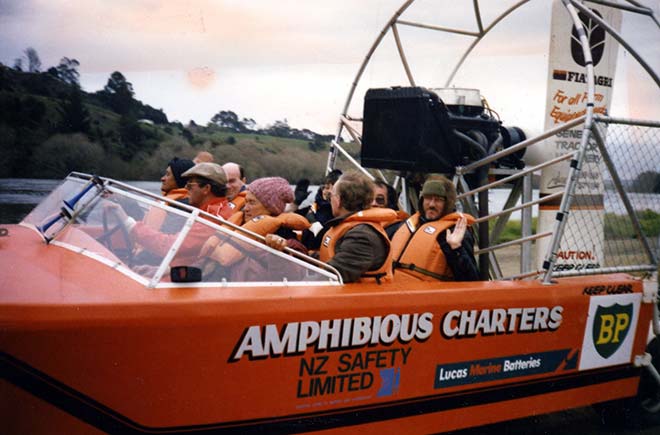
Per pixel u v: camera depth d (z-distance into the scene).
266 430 2.88
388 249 3.48
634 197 4.32
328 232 3.60
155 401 2.63
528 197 4.73
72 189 3.79
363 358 3.10
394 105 4.49
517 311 3.58
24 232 3.64
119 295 2.63
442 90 4.66
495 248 4.34
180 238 2.92
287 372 2.90
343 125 5.58
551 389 3.79
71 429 2.49
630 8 4.48
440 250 3.80
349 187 3.55
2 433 2.38
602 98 5.54
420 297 3.25
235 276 3.04
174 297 2.70
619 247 4.38
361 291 3.14
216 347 2.72
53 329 2.42
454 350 3.39
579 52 5.34
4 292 2.51
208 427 2.75
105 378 2.53
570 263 5.29
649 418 4.41
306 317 2.92
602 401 4.05
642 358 4.17
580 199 5.31
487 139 4.66
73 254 3.17
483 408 3.54
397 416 3.25
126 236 3.21
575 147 5.32
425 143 4.34
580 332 3.85
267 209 3.58
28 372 2.40
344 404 3.08
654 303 4.21
